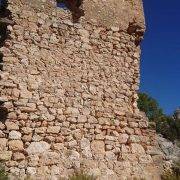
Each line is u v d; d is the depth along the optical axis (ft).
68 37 42.45
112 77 44.45
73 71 41.86
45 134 38.60
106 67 44.29
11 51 38.83
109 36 45.52
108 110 43.19
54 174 38.04
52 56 40.93
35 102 38.73
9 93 37.65
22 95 38.22
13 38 39.24
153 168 44.68
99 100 42.86
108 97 43.57
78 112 41.06
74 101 41.11
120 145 43.06
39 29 40.83
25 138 37.42
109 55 44.93
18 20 39.91
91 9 44.91
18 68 38.70
